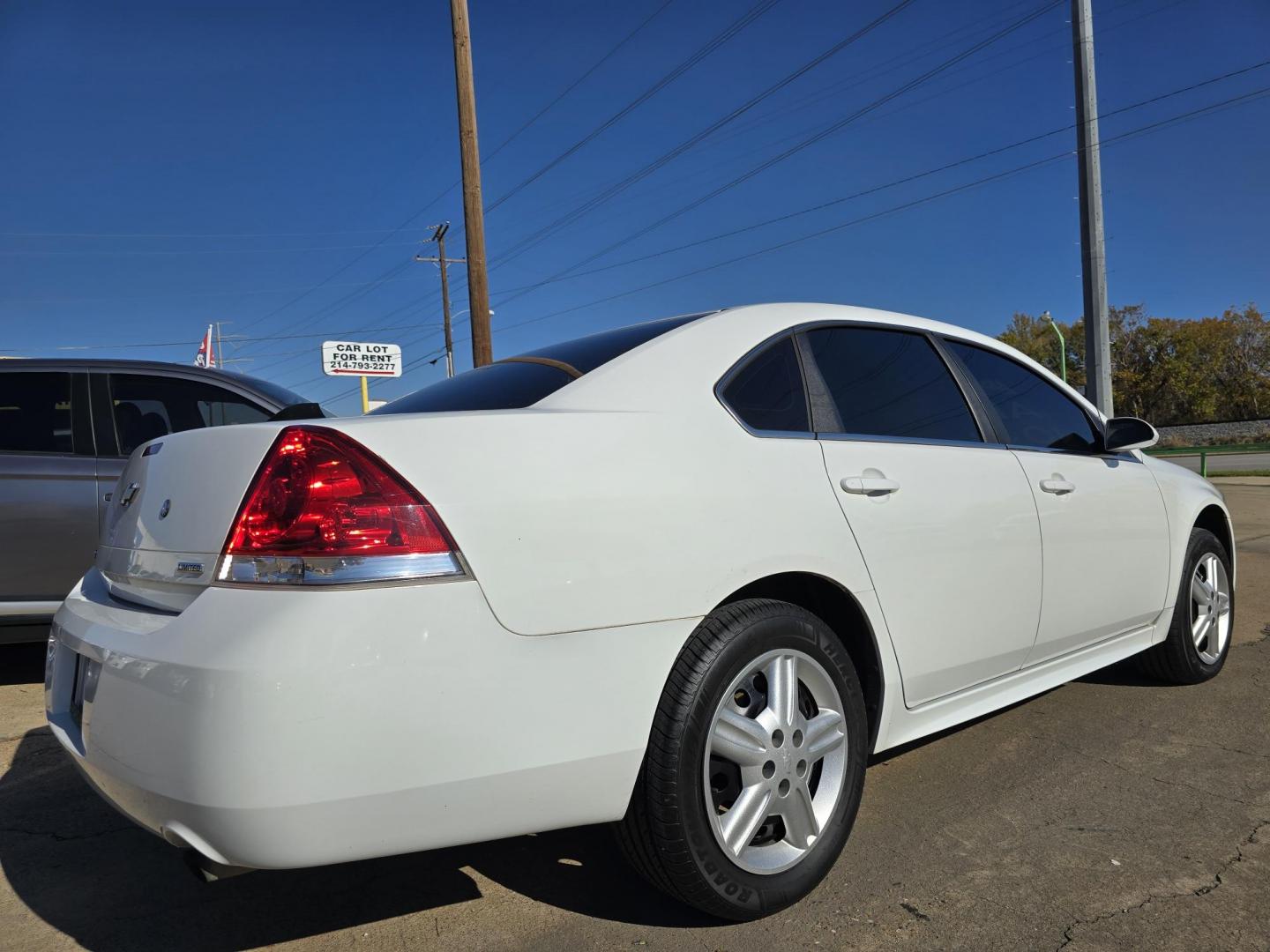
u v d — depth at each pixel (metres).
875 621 2.46
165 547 1.95
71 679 2.21
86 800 3.16
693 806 2.02
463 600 1.77
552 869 2.56
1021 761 3.25
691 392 2.31
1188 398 63.94
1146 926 2.17
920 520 2.60
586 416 2.10
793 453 2.38
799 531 2.28
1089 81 13.41
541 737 1.84
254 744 1.61
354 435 1.81
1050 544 3.09
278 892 2.47
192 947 2.20
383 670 1.68
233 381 4.97
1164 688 4.12
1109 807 2.84
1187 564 3.97
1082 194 13.55
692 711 2.01
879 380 2.81
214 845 1.67
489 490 1.86
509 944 2.16
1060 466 3.27
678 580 2.04
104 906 2.41
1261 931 2.14
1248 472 22.45
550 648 1.86
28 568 4.27
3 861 2.70
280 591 1.69
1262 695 4.00
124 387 4.67
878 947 2.10
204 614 1.73
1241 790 2.96
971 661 2.79
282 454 1.79
